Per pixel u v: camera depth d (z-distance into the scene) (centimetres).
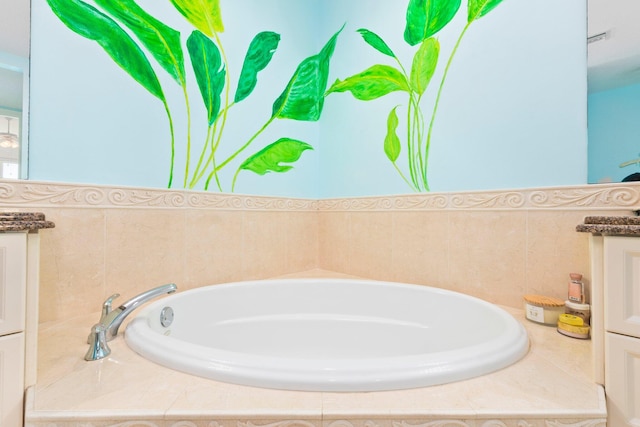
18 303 58
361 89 168
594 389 59
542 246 108
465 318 109
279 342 132
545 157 108
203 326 119
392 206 152
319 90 191
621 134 95
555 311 96
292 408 51
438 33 136
